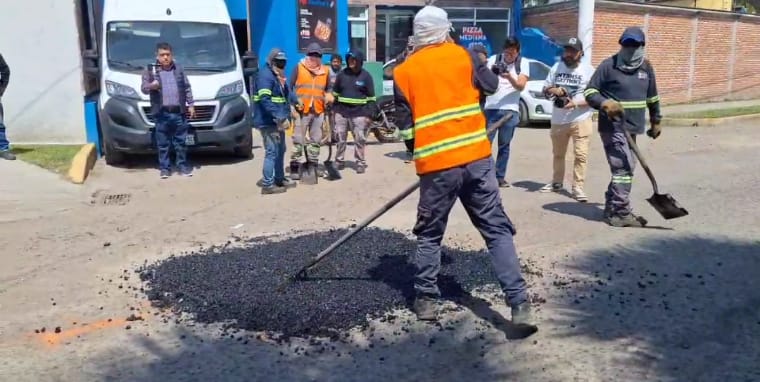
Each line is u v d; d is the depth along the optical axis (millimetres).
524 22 21922
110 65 10766
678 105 21953
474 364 4000
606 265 5688
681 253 5980
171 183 9531
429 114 4195
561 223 7062
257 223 7273
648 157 11547
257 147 12977
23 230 7098
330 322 4527
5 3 11500
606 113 6383
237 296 4906
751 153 11906
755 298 4945
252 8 16844
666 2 27250
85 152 10461
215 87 10719
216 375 3906
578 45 7688
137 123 10320
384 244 5973
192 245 6469
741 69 23984
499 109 8508
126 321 4680
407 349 4199
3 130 10195
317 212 7738
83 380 3881
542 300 4926
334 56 12180
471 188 4324
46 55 11727
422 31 4328
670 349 4160
